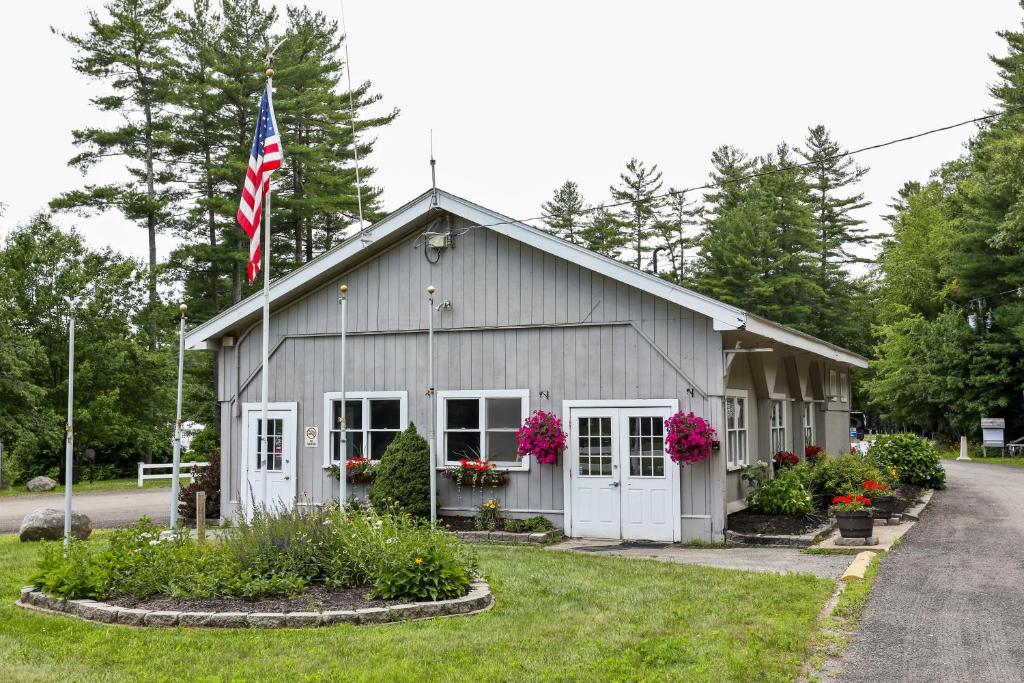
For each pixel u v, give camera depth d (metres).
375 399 16.39
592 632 7.61
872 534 13.41
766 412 17.61
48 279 33.56
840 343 53.72
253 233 11.46
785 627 7.70
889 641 7.52
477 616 8.24
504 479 15.26
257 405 17.11
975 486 22.72
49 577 8.94
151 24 36.19
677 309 14.39
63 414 32.72
